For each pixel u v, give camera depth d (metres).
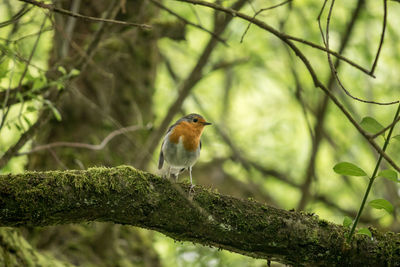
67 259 9.37
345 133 17.19
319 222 5.84
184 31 11.68
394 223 13.12
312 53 15.72
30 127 8.40
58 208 5.32
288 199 17.94
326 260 5.75
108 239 9.92
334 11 14.88
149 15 11.80
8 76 8.21
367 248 5.70
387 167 15.05
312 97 15.92
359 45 15.20
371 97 15.99
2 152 9.88
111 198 5.48
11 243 7.77
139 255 10.52
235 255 12.34
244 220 5.73
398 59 15.96
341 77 16.25
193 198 5.77
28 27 10.59
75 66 8.99
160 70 18.16
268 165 18.38
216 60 17.05
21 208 5.20
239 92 19.94
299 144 18.55
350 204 17.27
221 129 17.64
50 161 10.54
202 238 5.82
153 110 12.45
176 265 11.96
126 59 11.81
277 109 19.47
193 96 17.45
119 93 11.63
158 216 5.64
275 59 17.05
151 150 11.47
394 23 16.09
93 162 10.72
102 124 11.11
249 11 15.05
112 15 8.88
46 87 8.57
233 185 16.42
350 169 5.39
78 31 11.23
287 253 5.78
